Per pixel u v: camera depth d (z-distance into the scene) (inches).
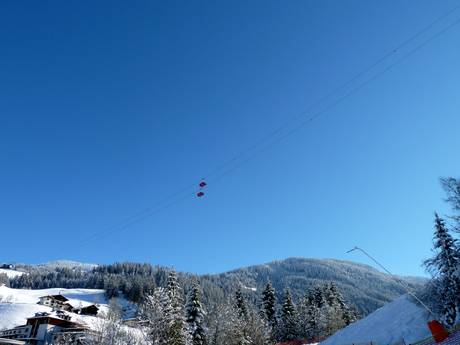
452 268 1353.3
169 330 1833.2
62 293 7047.2
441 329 916.0
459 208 1385.3
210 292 5615.2
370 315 1830.7
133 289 6422.2
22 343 1811.0
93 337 1632.6
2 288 6756.9
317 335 3061.0
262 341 2751.0
